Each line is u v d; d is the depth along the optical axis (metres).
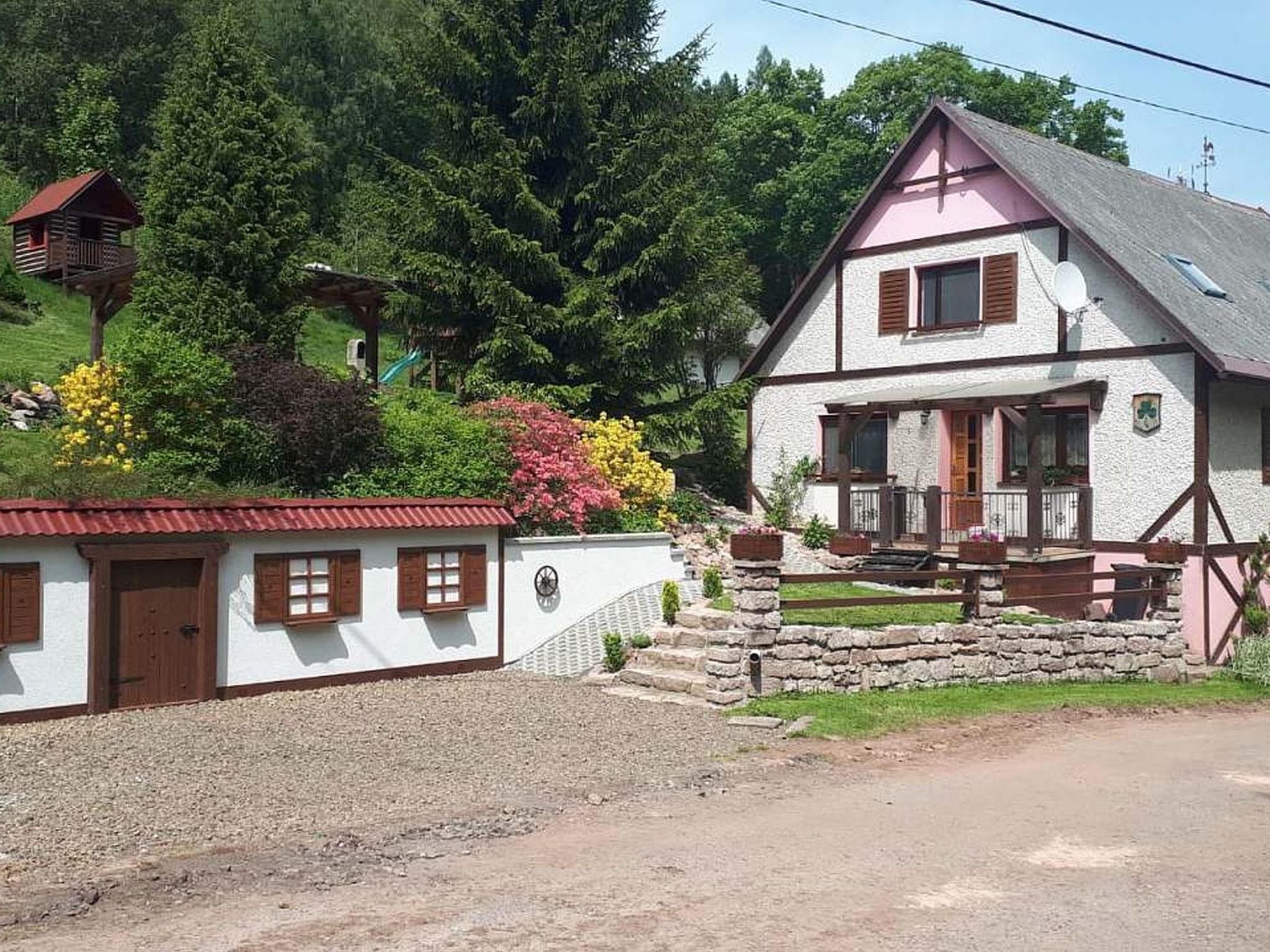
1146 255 20.83
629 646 15.04
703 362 31.34
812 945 5.63
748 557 12.86
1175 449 18.75
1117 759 10.70
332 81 58.69
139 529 12.27
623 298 24.27
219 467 15.15
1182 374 18.69
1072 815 8.48
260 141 21.80
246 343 19.44
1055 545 19.97
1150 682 15.99
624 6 24.88
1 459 15.73
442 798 8.80
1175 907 6.34
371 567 14.43
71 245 37.44
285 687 13.66
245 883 6.66
